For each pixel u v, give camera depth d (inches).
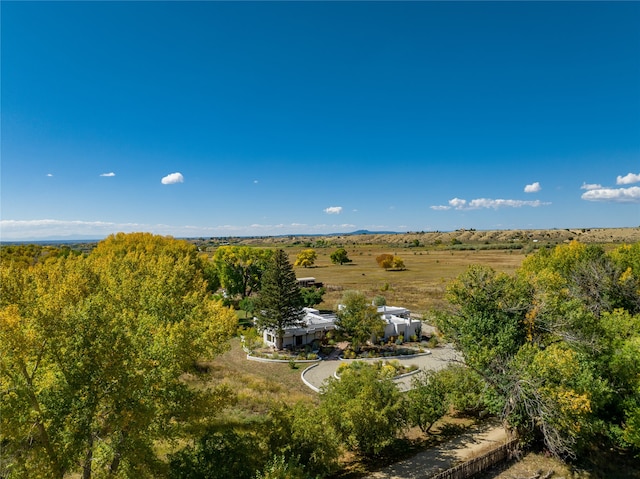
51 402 576.4
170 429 701.9
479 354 952.3
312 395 1358.3
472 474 855.7
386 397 935.0
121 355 607.2
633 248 2175.2
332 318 2231.8
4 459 534.0
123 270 1476.4
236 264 2913.4
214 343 799.7
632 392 944.3
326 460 776.9
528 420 917.2
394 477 844.0
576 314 976.9
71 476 802.8
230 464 695.1
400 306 2908.5
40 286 936.9
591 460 932.0
